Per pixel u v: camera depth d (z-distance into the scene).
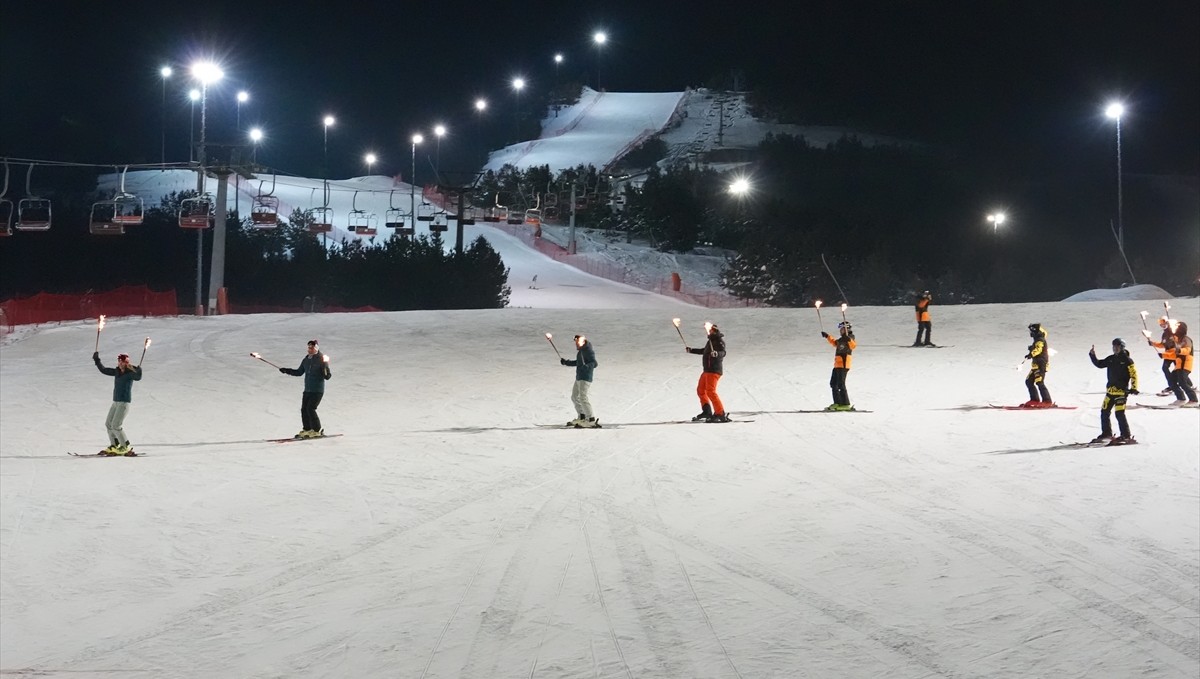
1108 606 7.25
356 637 7.07
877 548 8.91
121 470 14.41
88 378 25.06
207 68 38.94
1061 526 9.55
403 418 19.58
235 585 8.50
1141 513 10.00
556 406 20.38
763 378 23.31
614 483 12.26
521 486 12.25
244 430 18.84
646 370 25.20
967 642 6.60
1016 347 26.86
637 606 7.49
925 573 8.12
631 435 16.25
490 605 7.64
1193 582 7.78
